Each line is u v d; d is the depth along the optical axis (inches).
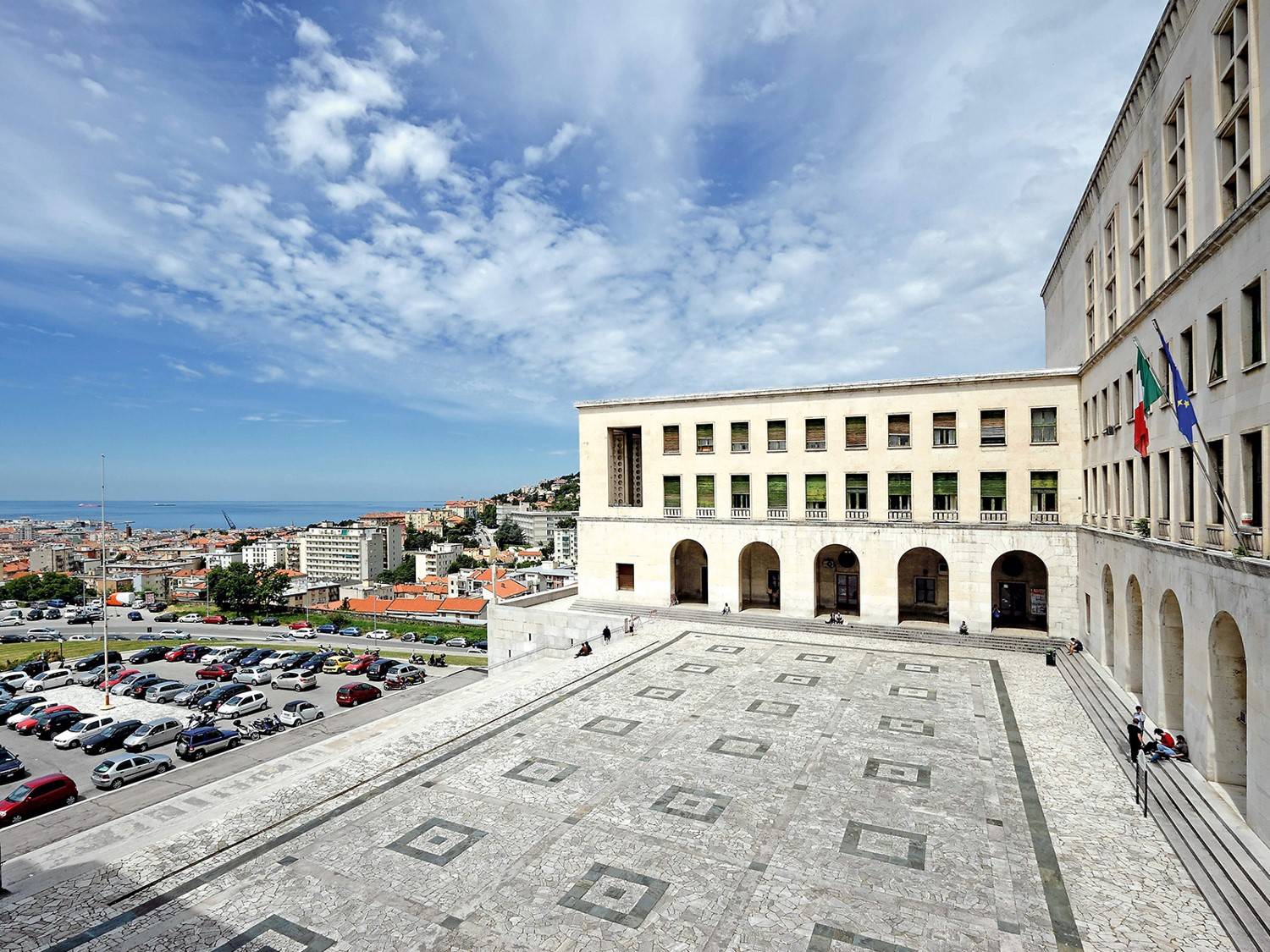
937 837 658.2
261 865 622.2
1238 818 618.8
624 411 1939.0
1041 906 544.7
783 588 1712.6
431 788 781.9
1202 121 725.9
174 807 855.1
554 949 500.7
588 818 704.4
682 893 571.2
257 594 4468.5
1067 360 1546.5
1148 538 905.5
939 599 1729.8
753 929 522.0
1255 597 590.2
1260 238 596.7
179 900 567.5
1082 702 1073.5
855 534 1635.1
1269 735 565.0
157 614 4559.5
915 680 1212.5
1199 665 727.7
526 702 1098.7
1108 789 761.0
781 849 640.4
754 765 836.6
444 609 4653.1
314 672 2519.7
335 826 693.9
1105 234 1155.3
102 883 596.7
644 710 1052.5
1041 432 1485.0
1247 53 631.2
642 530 1904.5
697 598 1988.2
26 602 4958.2
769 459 1743.4
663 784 785.6
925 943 502.0
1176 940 499.5
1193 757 743.7
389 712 1951.3
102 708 1987.0
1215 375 706.2
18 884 605.6
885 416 1620.3
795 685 1179.3
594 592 1974.7
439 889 580.7
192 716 1871.3
